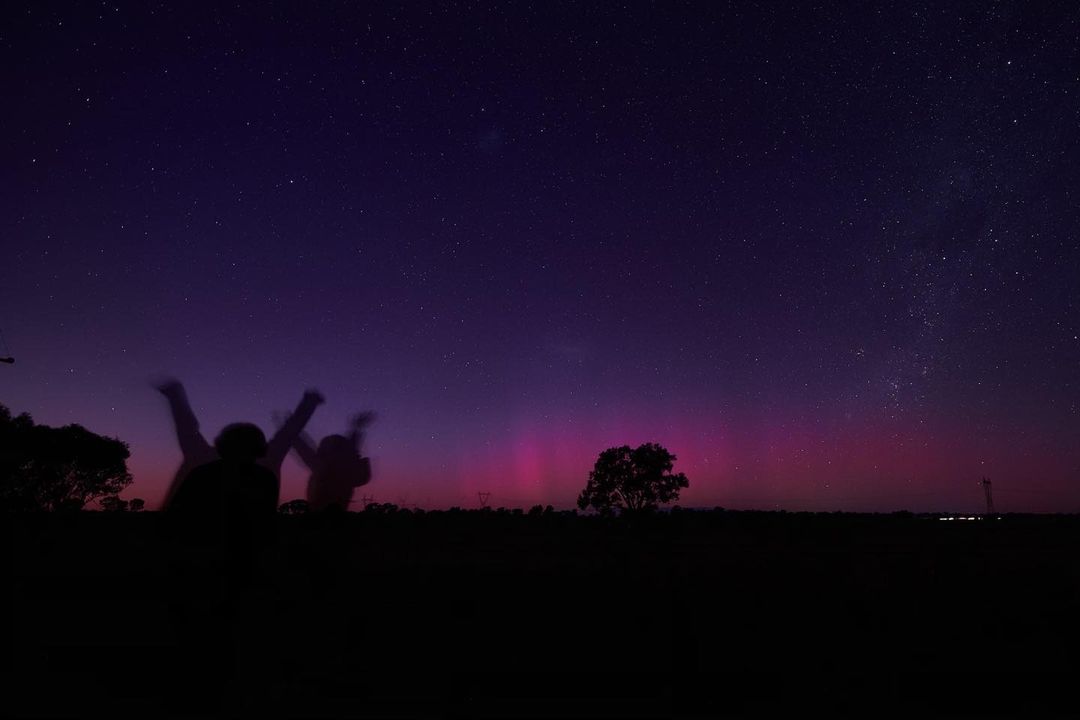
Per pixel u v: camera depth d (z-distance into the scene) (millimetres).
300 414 5109
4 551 13297
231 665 4043
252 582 4094
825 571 15227
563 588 11477
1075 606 9141
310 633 5941
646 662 6137
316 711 4375
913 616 8758
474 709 4594
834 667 5984
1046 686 5355
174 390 4395
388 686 5086
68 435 33688
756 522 62719
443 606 9141
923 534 48375
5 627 6477
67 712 4125
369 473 6023
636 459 58719
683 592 10781
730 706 4828
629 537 45438
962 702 4938
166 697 4375
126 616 7148
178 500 4035
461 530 48719
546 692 5109
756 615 8797
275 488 4270
